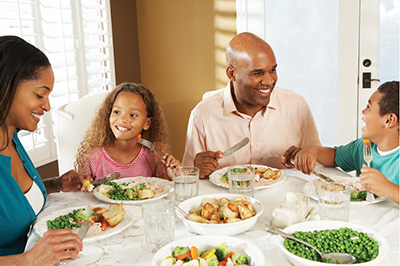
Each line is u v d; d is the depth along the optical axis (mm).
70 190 1511
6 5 2158
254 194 1383
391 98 1352
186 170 1331
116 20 3152
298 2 3070
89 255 1001
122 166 1842
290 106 1881
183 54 3371
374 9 2936
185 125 3502
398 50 2963
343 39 3029
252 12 3127
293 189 1416
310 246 915
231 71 1755
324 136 3217
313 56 3123
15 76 1122
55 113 2062
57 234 968
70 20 2611
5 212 1148
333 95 3141
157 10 3357
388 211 1200
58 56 2588
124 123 1765
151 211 1011
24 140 2332
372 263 843
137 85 1886
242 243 936
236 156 1907
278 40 3158
